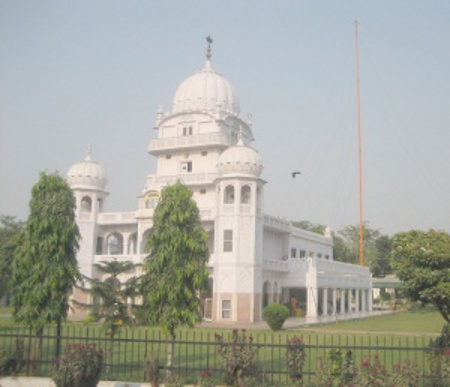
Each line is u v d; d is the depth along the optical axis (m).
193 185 53.38
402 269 20.89
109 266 20.50
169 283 19.70
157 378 16.02
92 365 14.86
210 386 14.85
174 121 56.94
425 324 45.00
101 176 55.53
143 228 52.41
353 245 102.94
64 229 19.38
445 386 14.83
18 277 19.31
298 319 48.75
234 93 59.94
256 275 47.78
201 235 20.64
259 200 49.50
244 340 16.41
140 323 20.20
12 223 55.38
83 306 20.06
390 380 14.28
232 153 48.56
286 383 15.99
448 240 20.95
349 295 62.53
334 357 15.87
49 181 19.83
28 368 17.06
